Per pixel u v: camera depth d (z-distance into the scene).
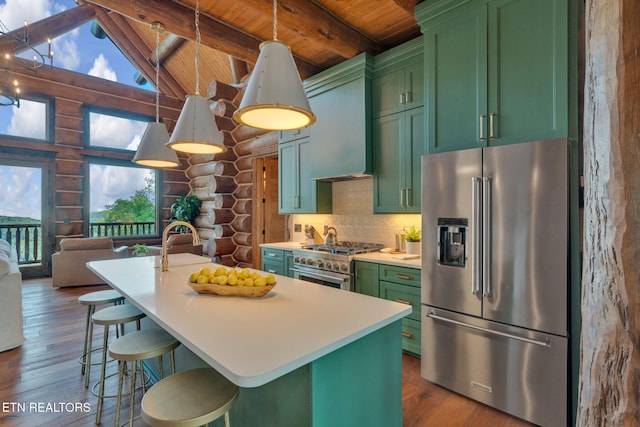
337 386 1.24
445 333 2.34
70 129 6.38
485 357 2.14
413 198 3.06
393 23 3.08
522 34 2.08
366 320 1.38
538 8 2.03
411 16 2.94
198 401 1.17
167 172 7.64
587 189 0.87
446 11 2.43
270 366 0.97
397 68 3.19
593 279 0.84
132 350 1.60
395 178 3.21
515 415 2.03
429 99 2.54
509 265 2.03
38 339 3.21
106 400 2.21
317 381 1.16
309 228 4.30
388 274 2.92
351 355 1.31
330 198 4.20
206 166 7.12
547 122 1.98
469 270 2.20
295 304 1.61
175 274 2.39
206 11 2.98
